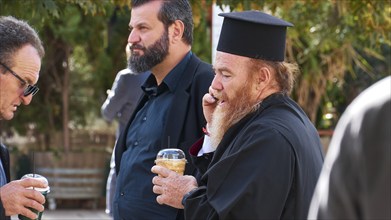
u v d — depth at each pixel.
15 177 11.03
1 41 3.58
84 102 11.68
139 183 4.55
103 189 10.95
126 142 4.78
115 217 4.71
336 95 11.51
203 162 3.92
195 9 6.06
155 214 4.48
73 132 11.71
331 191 2.31
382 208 2.26
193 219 3.52
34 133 11.58
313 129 3.69
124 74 6.13
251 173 3.35
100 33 10.59
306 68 10.09
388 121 2.28
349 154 2.30
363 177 2.28
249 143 3.41
